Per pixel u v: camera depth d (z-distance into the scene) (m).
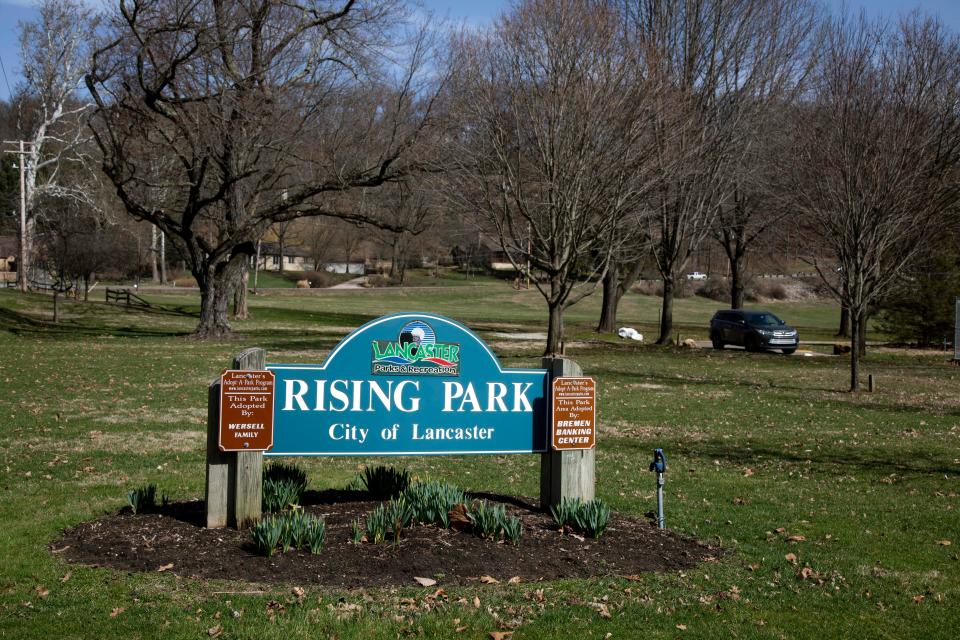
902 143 19.52
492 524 6.54
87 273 49.47
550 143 23.56
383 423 7.05
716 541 7.49
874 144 19.53
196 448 11.70
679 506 8.98
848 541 7.71
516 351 30.36
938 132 23.80
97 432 12.60
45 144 59.31
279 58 28.80
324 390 6.93
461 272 104.00
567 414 7.32
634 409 17.02
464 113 24.69
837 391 20.73
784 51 31.72
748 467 11.54
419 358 7.11
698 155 28.72
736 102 31.38
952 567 6.94
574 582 5.93
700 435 14.19
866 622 5.59
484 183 24.39
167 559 6.05
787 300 75.31
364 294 74.56
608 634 5.16
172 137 29.69
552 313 25.20
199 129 27.75
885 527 8.27
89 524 7.16
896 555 7.27
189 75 27.30
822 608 5.82
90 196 52.34
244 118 27.70
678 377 23.16
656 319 60.75
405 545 6.33
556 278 24.91
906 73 20.89
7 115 69.69
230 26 27.02
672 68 28.59
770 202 34.97
